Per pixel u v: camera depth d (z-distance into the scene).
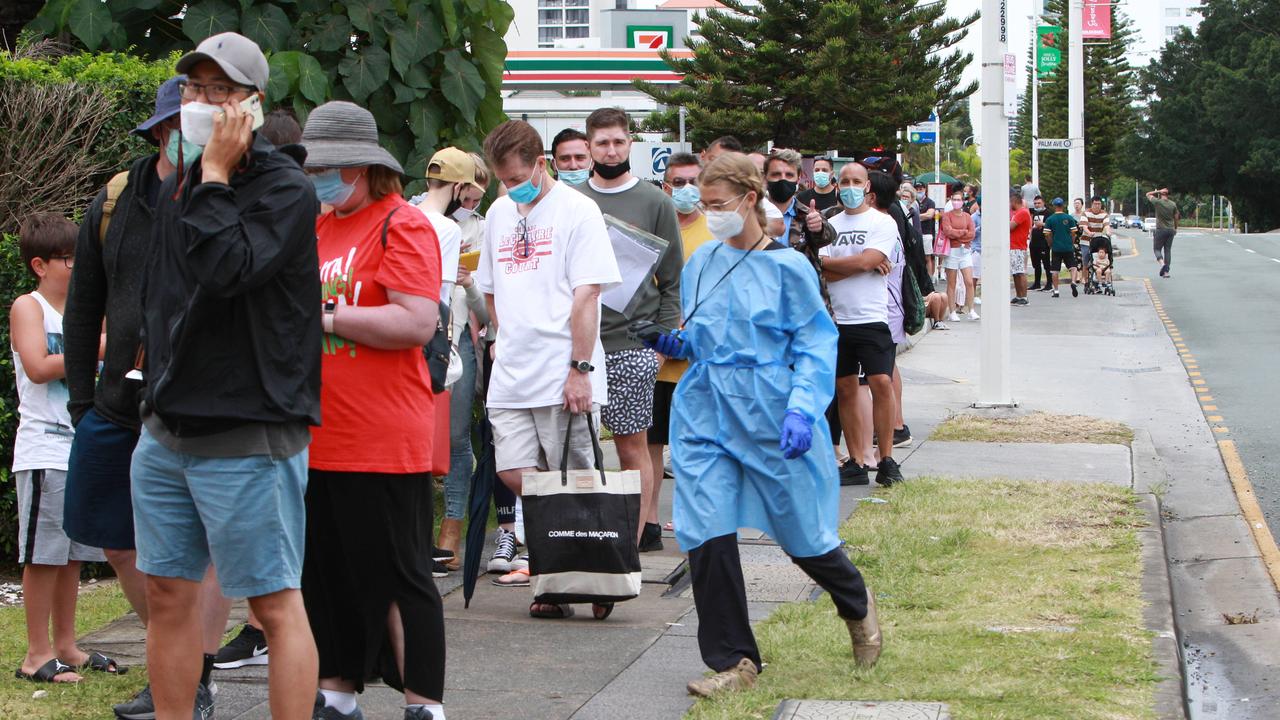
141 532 3.84
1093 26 33.72
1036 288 29.39
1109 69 78.06
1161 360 16.58
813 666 5.26
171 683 3.92
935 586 6.50
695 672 5.31
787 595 6.52
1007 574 6.74
